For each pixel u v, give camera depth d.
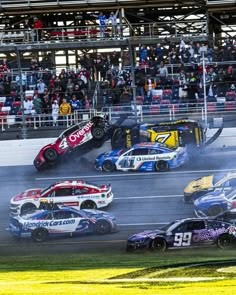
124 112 92.94
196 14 114.12
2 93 98.19
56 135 91.81
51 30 112.69
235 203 68.81
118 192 79.00
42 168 87.06
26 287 41.22
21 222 66.56
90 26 110.25
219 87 96.12
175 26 114.12
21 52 108.44
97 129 88.25
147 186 80.06
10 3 112.19
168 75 98.12
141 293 38.69
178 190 78.25
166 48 103.38
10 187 83.06
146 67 99.12
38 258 57.12
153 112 93.69
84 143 88.12
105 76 100.56
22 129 90.94
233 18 114.31
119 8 112.00
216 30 115.31
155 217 71.69
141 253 58.34
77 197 74.19
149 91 96.00
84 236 67.00
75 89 97.19
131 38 107.12
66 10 112.81
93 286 41.28
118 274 46.06
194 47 102.12
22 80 98.38
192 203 73.69
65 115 93.62
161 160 83.94
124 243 63.53
